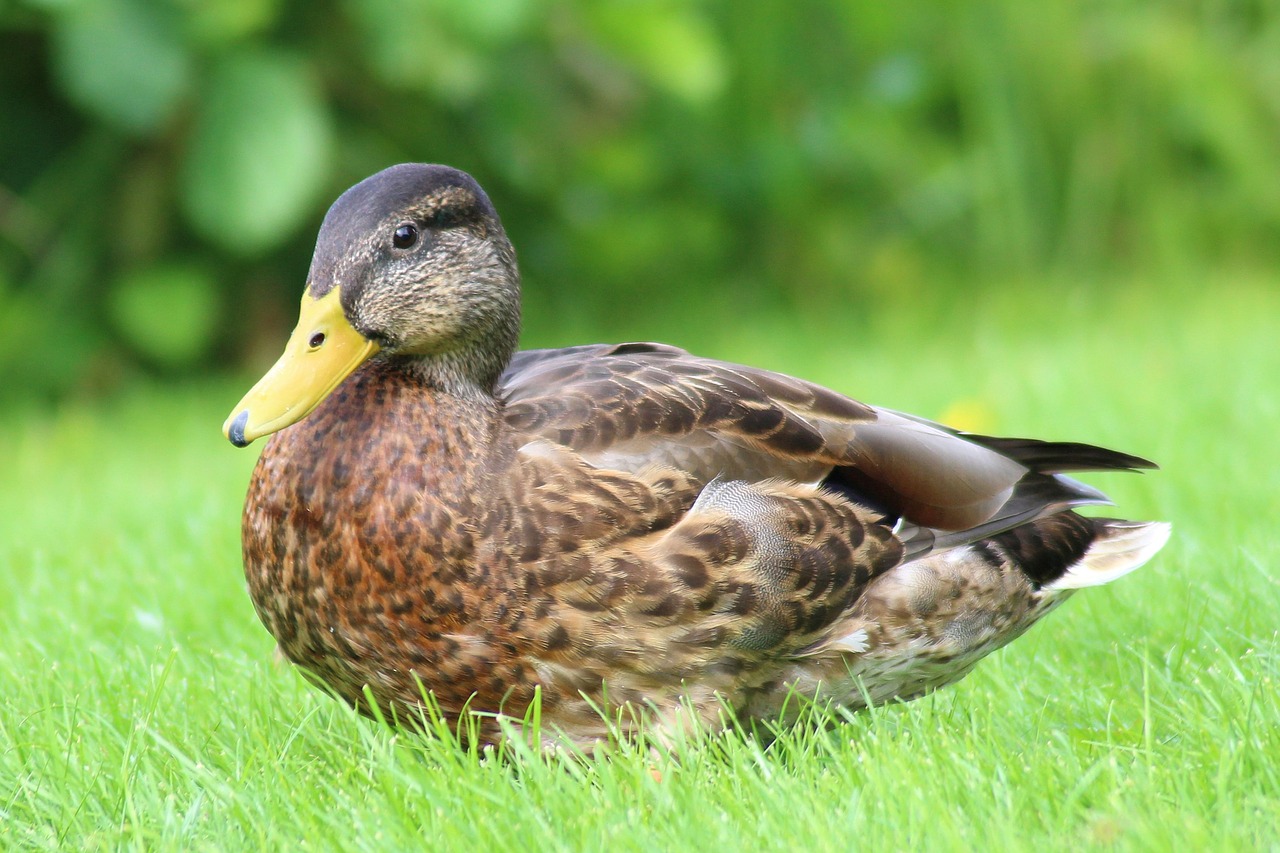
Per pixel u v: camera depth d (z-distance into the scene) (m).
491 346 5.99
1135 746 5.49
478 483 5.45
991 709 5.88
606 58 16.41
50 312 15.19
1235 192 18.62
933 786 4.98
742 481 5.69
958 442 6.17
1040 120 18.44
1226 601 6.97
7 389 15.13
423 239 5.81
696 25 16.08
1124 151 18.56
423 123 16.02
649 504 5.46
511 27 14.92
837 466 5.92
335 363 5.68
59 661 6.77
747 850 4.71
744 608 5.48
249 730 5.79
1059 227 18.59
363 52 15.18
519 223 16.89
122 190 15.17
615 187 17.05
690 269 18.05
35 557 8.64
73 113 15.17
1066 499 6.32
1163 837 4.51
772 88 17.80
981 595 5.99
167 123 14.80
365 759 5.66
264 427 5.50
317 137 14.52
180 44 14.30
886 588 5.80
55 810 5.30
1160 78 18.44
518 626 5.38
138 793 5.29
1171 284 17.97
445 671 5.49
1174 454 9.59
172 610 7.61
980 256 18.39
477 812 4.97
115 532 9.49
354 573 5.47
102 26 14.01
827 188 18.03
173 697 6.34
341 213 5.82
